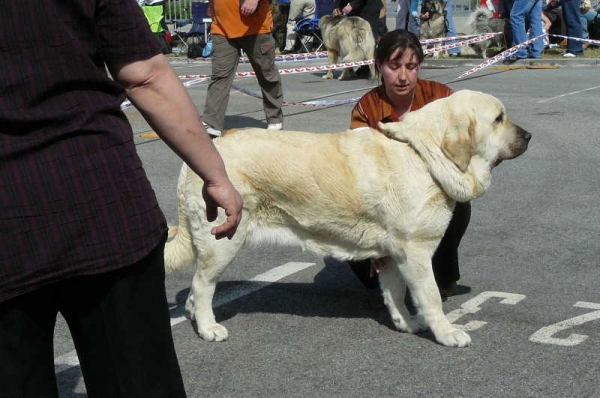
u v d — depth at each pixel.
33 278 2.09
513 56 16.47
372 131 4.11
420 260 4.01
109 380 2.26
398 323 4.28
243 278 5.27
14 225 2.07
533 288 4.85
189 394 3.60
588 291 4.77
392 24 23.84
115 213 2.15
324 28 15.96
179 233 4.21
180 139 2.27
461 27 23.22
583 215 6.37
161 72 2.24
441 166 3.85
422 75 15.15
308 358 3.98
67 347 4.20
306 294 4.94
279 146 4.07
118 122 2.19
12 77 2.04
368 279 4.68
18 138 2.06
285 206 4.10
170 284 5.23
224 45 9.24
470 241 5.83
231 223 2.42
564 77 14.24
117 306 2.20
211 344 4.19
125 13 2.16
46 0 2.06
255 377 3.77
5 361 2.13
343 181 3.97
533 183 7.40
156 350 2.25
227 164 4.02
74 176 2.10
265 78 9.72
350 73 16.03
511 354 3.93
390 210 3.95
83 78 2.11
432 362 3.88
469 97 3.89
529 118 10.39
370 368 3.83
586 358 3.85
